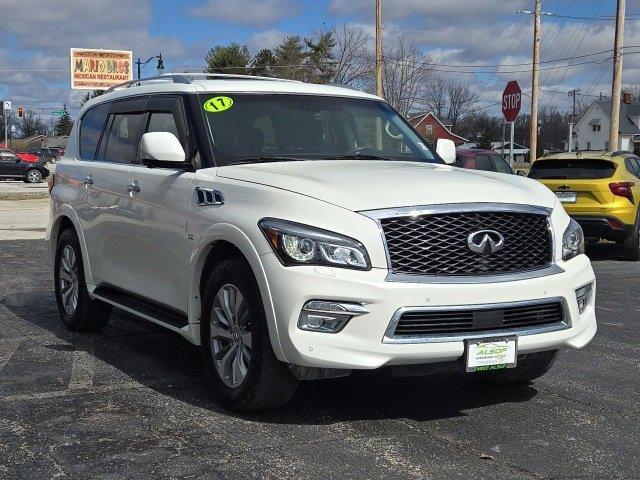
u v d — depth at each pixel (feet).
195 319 17.03
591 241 53.01
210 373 16.47
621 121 309.83
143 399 17.03
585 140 318.45
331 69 194.90
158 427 15.25
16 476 12.91
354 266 14.14
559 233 16.02
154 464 13.42
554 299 15.37
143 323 25.20
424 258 14.46
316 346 14.05
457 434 15.11
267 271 14.47
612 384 18.86
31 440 14.55
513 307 14.88
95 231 21.83
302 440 14.60
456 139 225.15
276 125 19.19
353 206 14.49
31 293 30.63
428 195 14.98
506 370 17.99
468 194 15.25
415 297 14.10
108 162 22.00
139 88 21.62
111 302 20.77
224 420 15.66
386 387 18.13
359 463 13.53
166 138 17.61
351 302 14.02
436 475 13.08
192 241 16.89
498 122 272.92
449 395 17.66
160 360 20.44
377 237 14.24
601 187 42.47
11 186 120.67
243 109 19.13
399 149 20.59
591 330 16.43
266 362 14.83
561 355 21.76
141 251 19.35
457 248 14.66
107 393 17.48
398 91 139.74
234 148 18.10
